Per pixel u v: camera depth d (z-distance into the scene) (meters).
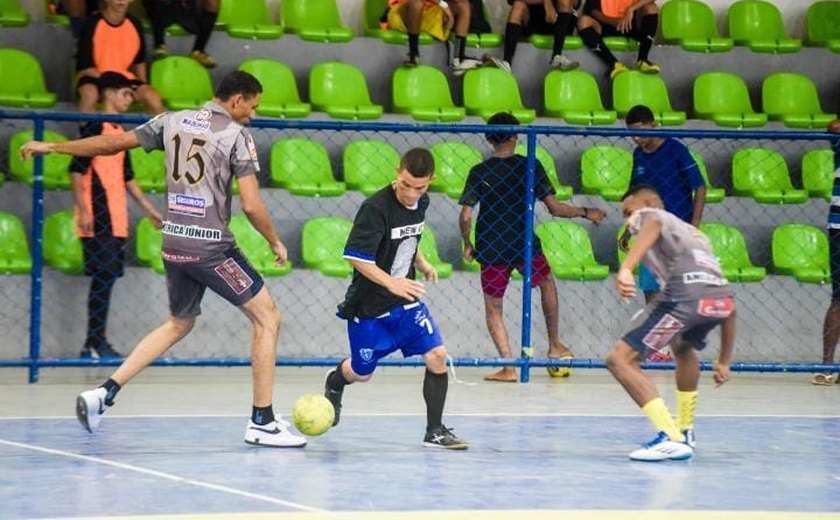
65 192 19.41
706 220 21.55
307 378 18.25
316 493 10.25
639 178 18.27
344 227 19.86
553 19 23.28
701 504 10.14
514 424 14.23
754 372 19.53
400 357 18.33
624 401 16.38
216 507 9.65
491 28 24.42
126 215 17.83
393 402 15.95
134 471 11.08
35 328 16.98
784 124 23.09
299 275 19.53
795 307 20.84
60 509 9.51
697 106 23.31
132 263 19.41
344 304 12.52
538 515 9.53
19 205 19.50
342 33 22.66
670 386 18.00
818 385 18.66
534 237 18.56
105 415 14.36
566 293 20.17
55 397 15.78
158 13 21.30
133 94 18.00
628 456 12.30
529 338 17.84
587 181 21.38
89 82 19.16
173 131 12.02
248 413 14.71
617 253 20.98
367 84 22.89
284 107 21.17
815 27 25.09
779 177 22.12
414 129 16.98
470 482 10.86
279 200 20.09
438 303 19.84
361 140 21.30
